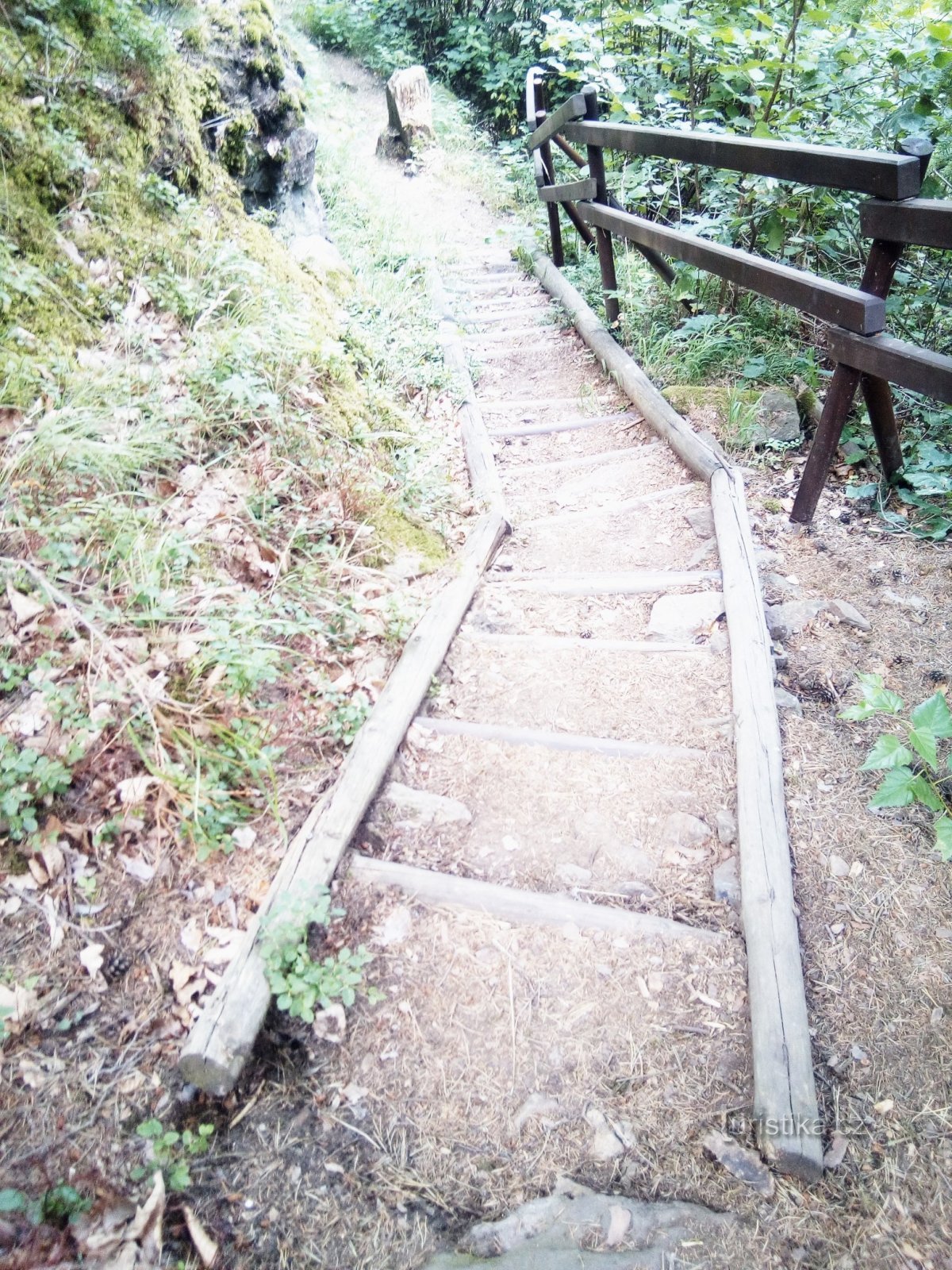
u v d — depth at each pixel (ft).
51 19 11.97
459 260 25.16
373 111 37.06
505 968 6.79
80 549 8.48
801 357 15.26
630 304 18.80
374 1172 5.74
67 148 11.44
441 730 8.95
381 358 15.42
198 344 11.41
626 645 10.11
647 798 8.22
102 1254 5.15
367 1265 5.34
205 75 14.70
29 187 10.88
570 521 13.05
